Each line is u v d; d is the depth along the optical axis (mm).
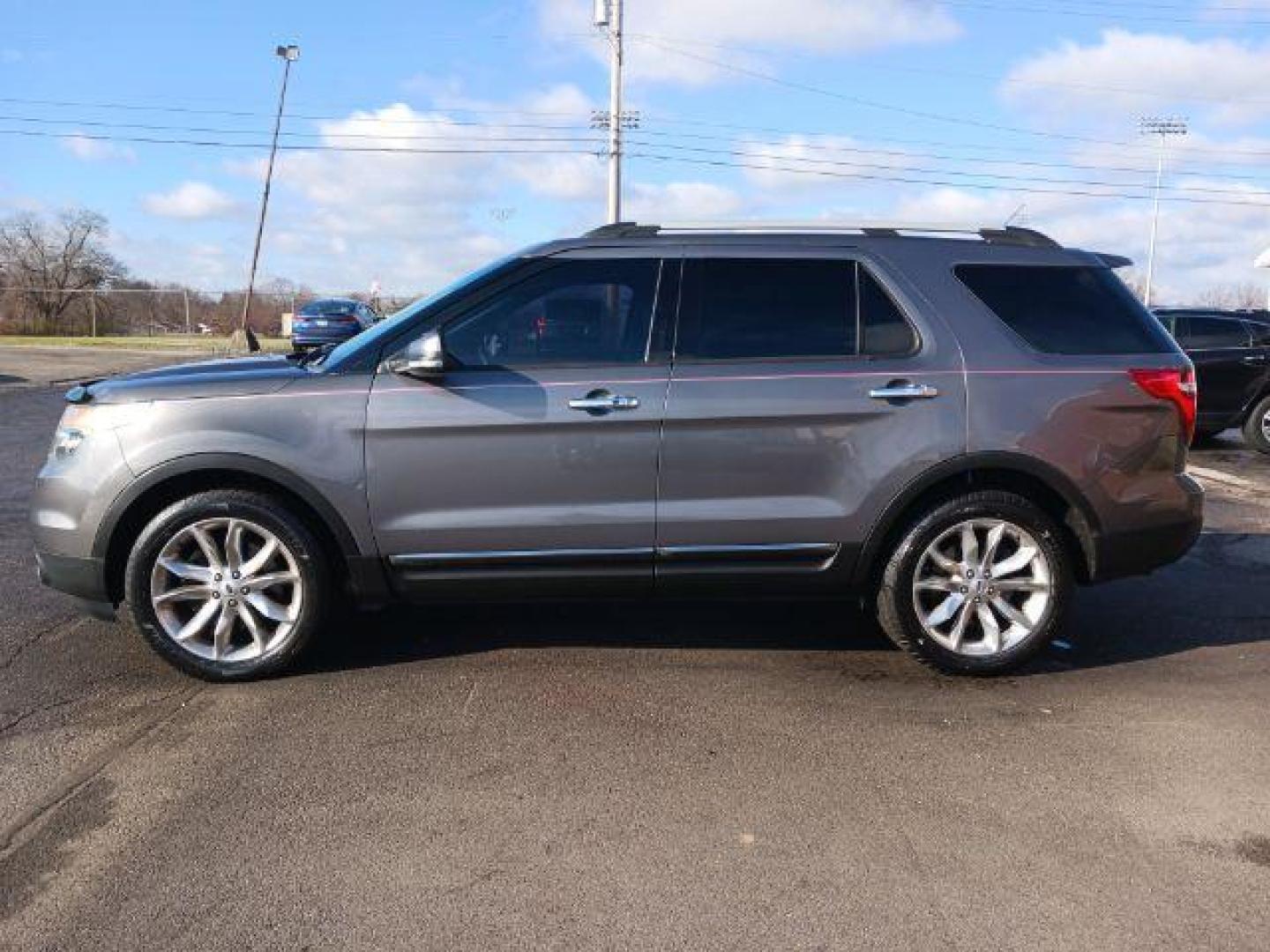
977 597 4434
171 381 4246
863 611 5398
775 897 2812
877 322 4398
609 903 2783
